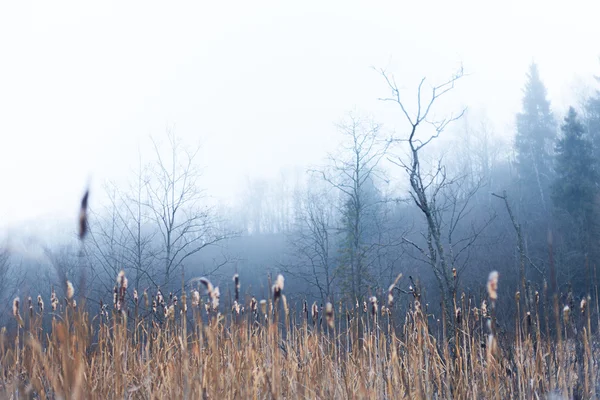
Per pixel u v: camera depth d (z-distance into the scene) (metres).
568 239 26.08
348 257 19.97
